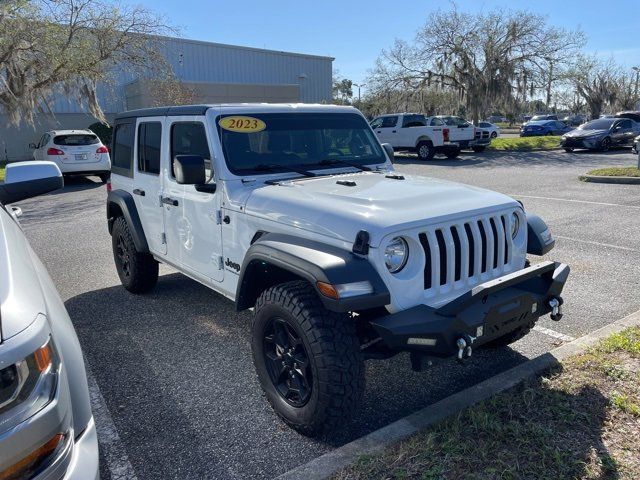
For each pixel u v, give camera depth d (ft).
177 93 80.79
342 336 9.48
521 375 11.87
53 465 5.70
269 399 10.99
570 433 9.77
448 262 10.30
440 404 10.84
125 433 10.71
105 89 90.79
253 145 13.57
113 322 16.52
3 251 7.00
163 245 16.26
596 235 25.70
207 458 9.89
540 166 60.75
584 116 194.80
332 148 14.89
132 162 17.67
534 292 11.05
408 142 74.69
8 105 58.34
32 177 12.09
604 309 16.57
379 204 10.52
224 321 16.47
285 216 11.03
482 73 97.14
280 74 109.09
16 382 5.34
